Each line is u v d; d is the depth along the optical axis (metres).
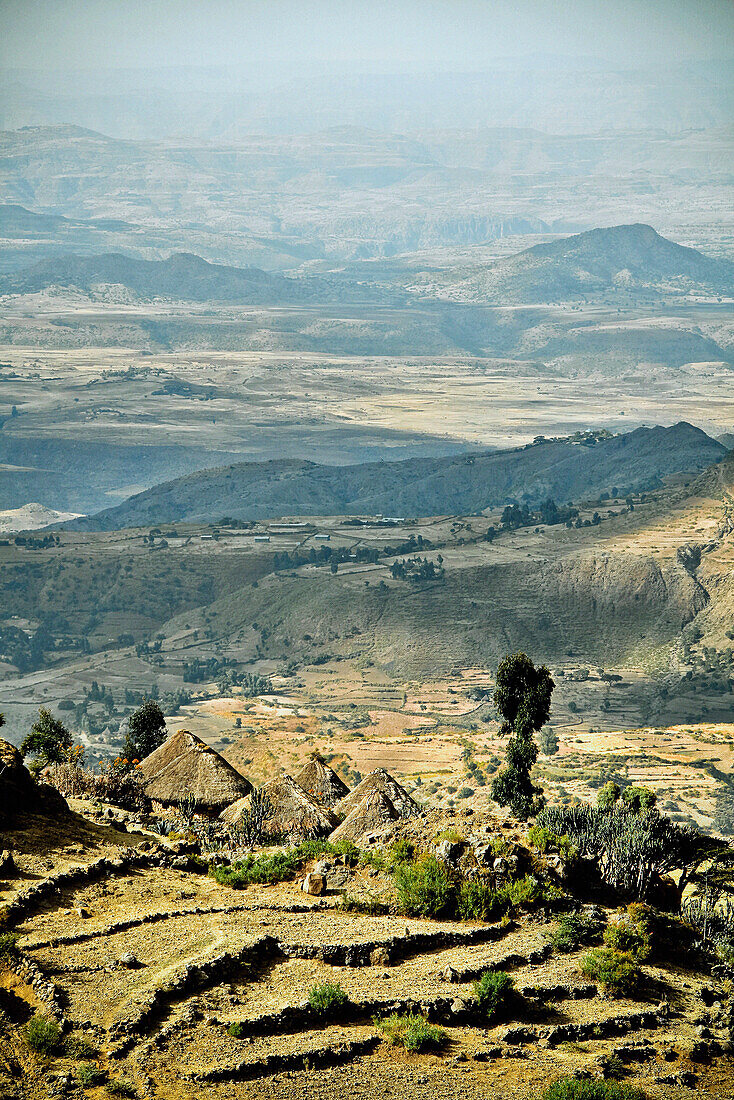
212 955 83.06
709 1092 79.62
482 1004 83.25
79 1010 76.44
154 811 125.56
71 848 98.88
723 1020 87.81
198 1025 76.62
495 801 135.62
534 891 97.62
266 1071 74.00
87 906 89.81
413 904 94.81
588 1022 84.69
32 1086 69.31
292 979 83.62
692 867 111.62
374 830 111.12
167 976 80.00
